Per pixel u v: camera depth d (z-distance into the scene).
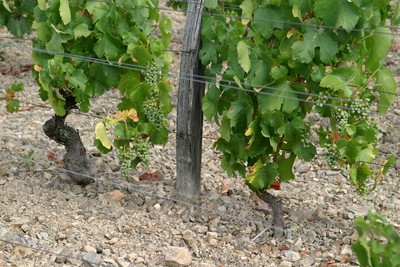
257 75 5.09
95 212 5.66
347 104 5.06
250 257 5.25
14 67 8.54
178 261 5.06
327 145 5.11
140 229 5.47
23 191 5.92
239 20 5.30
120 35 5.43
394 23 5.56
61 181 6.08
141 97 5.45
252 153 5.23
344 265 5.11
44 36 5.61
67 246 5.24
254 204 5.94
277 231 5.47
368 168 5.14
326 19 4.84
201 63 5.50
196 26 5.38
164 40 5.83
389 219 5.80
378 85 5.24
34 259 5.07
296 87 5.03
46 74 5.40
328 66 5.20
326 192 6.21
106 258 5.11
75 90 5.54
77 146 5.99
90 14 5.48
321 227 5.61
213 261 5.19
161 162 6.60
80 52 5.56
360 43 5.10
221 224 5.62
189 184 5.75
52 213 5.62
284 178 5.41
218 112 5.50
